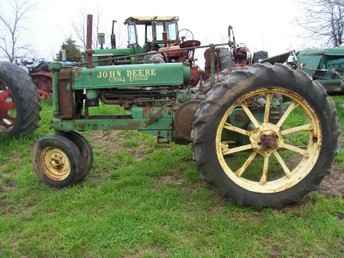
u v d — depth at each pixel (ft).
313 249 11.40
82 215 13.38
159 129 15.65
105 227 12.40
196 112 13.44
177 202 13.94
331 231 12.01
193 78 20.43
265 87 12.90
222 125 13.00
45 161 16.10
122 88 16.12
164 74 15.58
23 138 22.24
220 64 19.71
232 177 13.17
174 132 15.20
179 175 16.60
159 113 15.53
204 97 14.34
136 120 15.71
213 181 13.10
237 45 25.50
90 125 15.96
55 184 15.87
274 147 13.43
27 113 21.90
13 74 21.81
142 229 12.27
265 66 13.01
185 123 14.93
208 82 16.92
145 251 11.40
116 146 21.26
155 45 40.50
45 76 41.73
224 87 12.94
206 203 13.76
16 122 21.95
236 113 14.94
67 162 15.67
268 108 13.41
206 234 12.09
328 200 13.85
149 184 15.71
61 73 16.02
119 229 12.32
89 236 12.06
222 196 13.78
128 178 16.15
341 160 17.62
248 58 24.95
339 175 16.25
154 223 12.60
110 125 15.88
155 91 16.20
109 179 16.66
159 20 40.32
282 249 11.43
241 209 13.26
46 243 11.99
